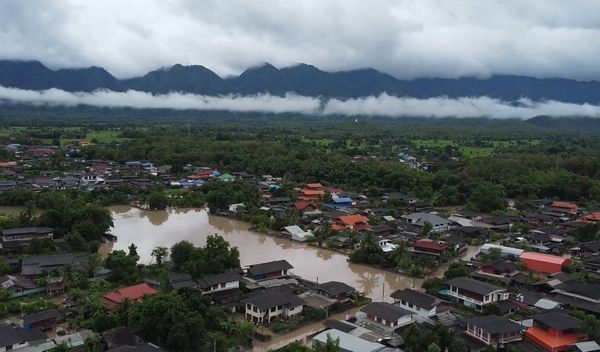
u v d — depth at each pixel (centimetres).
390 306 8300
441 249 11906
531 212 17838
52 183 19188
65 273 9419
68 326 7788
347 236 13475
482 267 10775
